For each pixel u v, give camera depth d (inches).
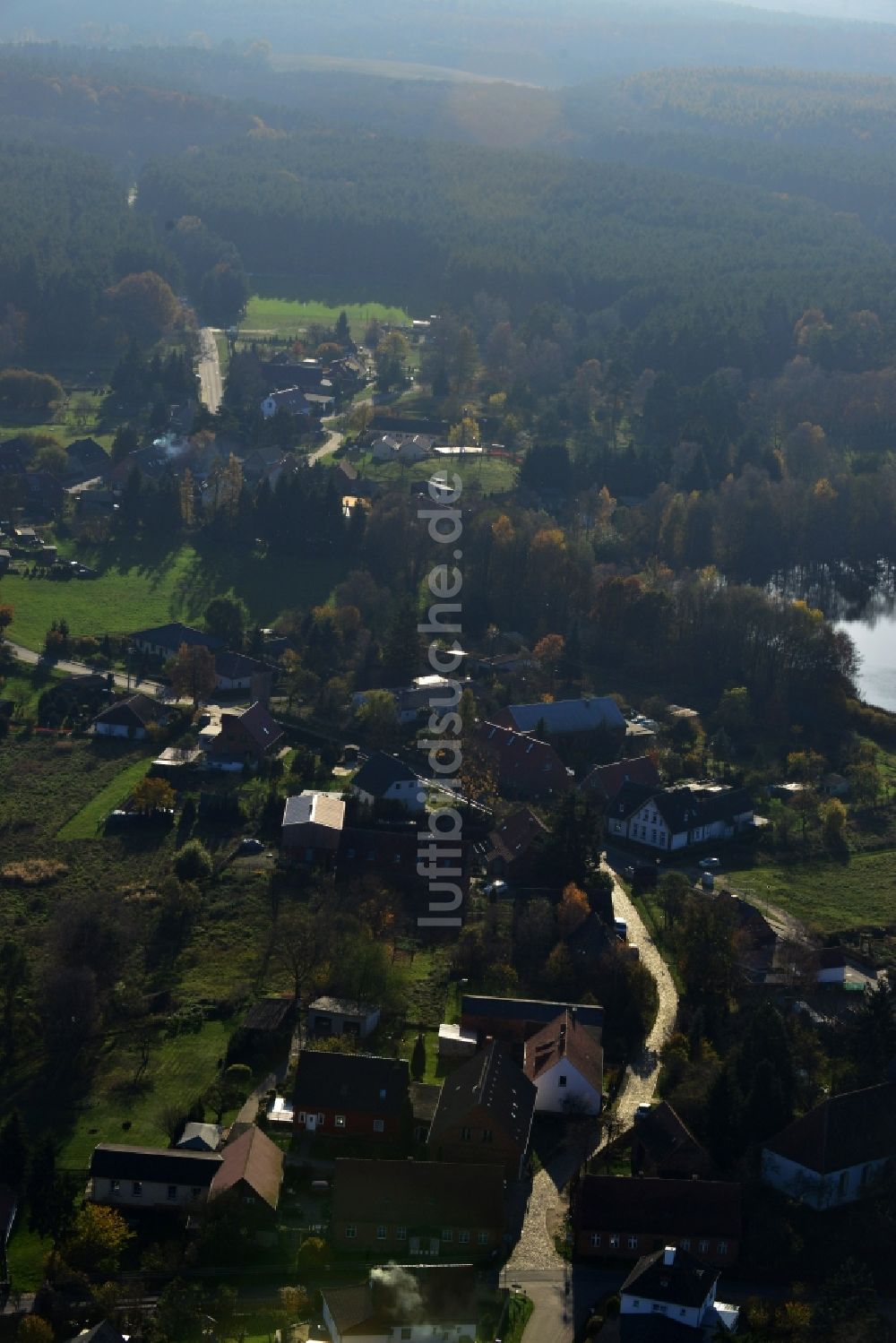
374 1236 5128.0
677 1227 5172.2
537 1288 5022.1
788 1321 4803.2
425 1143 5703.7
